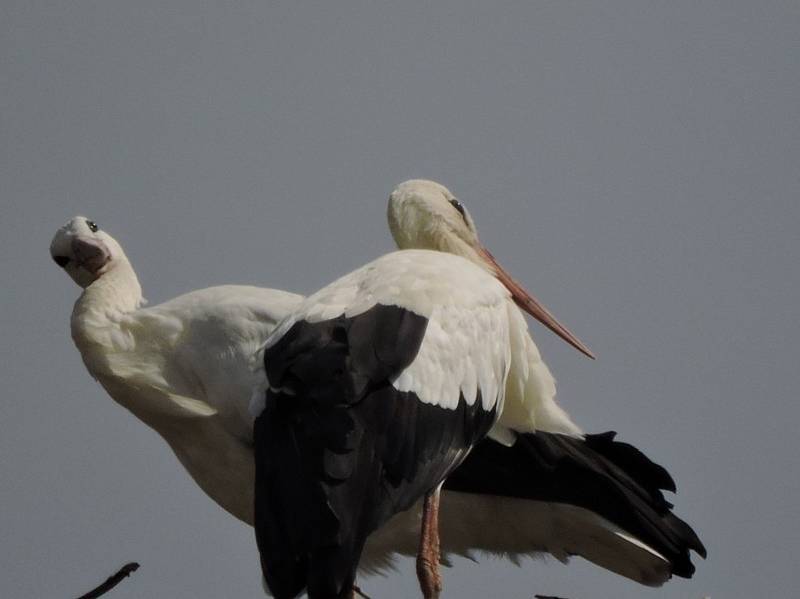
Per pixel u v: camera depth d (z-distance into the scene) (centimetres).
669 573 1466
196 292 1469
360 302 1205
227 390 1423
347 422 1111
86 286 1505
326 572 1074
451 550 1503
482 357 1266
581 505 1448
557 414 1410
